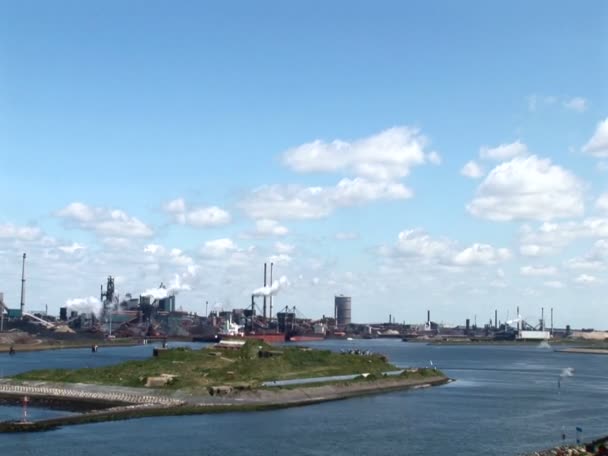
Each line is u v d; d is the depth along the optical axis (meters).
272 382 183.62
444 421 140.75
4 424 120.12
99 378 176.12
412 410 156.00
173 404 149.75
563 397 189.62
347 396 179.88
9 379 179.50
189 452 105.88
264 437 118.81
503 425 137.38
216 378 178.88
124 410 140.25
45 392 163.88
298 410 151.38
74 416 131.12
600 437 124.88
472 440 120.88
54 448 105.88
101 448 106.69
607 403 176.50
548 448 114.62
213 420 134.25
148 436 116.75
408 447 113.88
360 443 116.06
